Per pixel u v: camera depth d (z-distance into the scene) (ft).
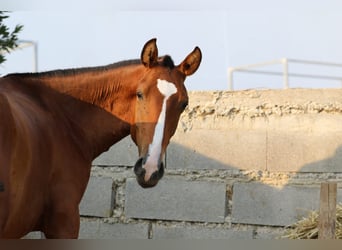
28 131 14.46
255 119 21.91
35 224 15.30
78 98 16.40
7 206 13.48
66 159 15.70
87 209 22.52
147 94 15.40
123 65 16.56
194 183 22.00
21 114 14.62
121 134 16.70
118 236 22.38
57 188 15.43
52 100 16.10
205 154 22.02
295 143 21.56
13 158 13.70
